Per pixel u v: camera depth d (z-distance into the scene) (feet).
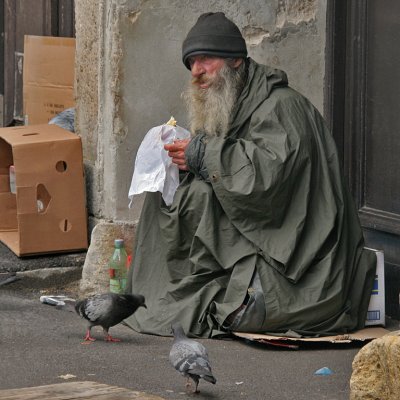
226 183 58.29
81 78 74.95
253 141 59.31
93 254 69.92
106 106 71.15
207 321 60.18
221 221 60.18
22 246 71.92
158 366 53.88
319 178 60.49
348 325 60.13
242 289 58.70
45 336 59.57
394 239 66.74
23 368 52.90
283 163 57.98
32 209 71.92
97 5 71.10
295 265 58.95
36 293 70.23
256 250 59.06
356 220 62.34
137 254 63.57
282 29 71.97
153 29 69.97
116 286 68.08
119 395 46.62
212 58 60.70
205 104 61.31
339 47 70.59
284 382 51.80
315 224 59.77
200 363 47.24
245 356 56.49
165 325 60.39
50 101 84.53
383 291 62.49
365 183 69.05
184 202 60.95
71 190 72.74
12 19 101.24
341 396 49.70
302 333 58.80
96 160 73.61
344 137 70.90
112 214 71.10
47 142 71.97
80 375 51.96
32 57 84.79
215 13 61.82
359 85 69.10
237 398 49.03
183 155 60.70
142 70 70.13
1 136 74.54
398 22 65.72
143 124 70.69
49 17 95.20
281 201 58.54
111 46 69.62
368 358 46.03
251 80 61.00
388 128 66.85
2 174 78.59
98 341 58.80
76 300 67.15
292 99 60.70
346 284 60.34
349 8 69.82
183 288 61.21
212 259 60.64
